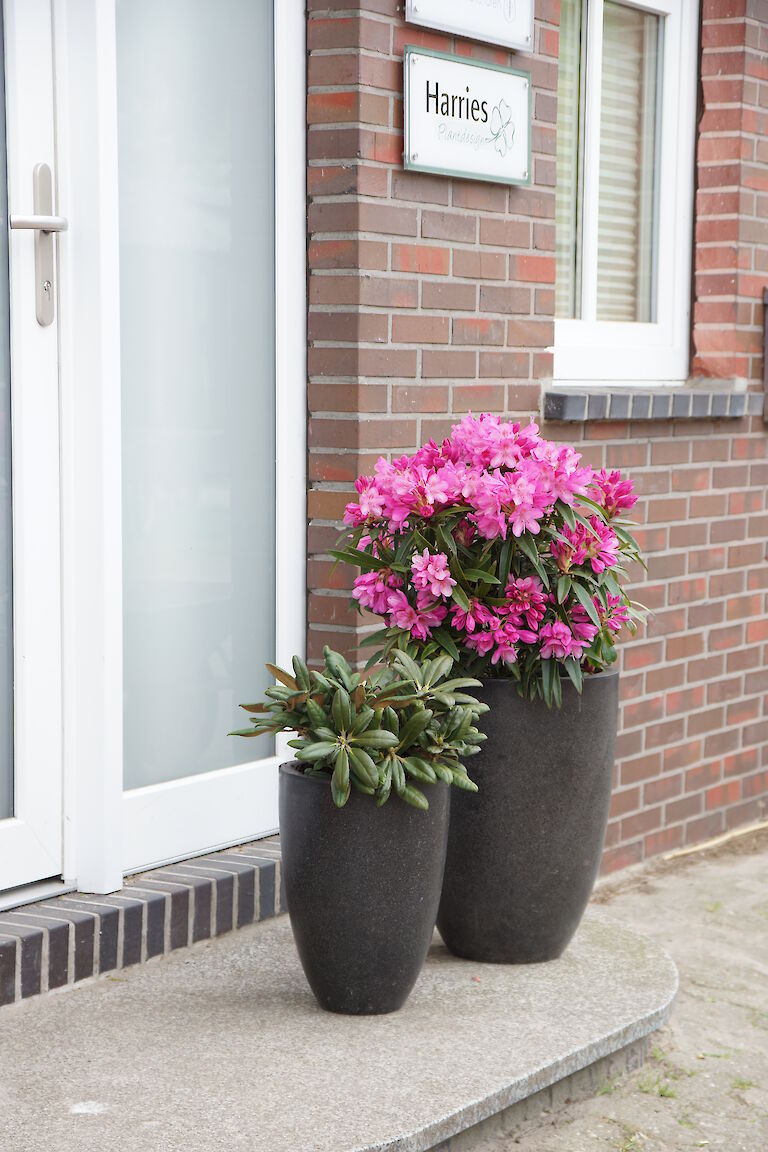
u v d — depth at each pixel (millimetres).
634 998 3496
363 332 3982
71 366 3553
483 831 3570
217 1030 3234
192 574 3934
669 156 5320
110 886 3652
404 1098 2941
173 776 3932
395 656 3350
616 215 5215
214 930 3768
